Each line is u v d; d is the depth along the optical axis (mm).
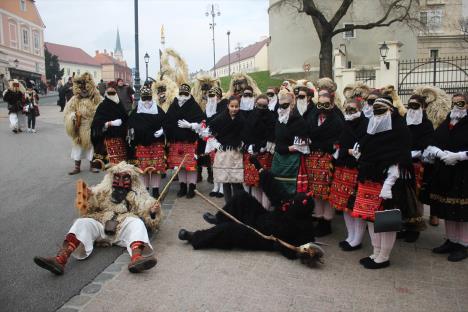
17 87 16719
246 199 5738
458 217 5156
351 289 4508
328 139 5949
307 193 5594
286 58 31594
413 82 16984
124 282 4586
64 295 4273
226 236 5410
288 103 6184
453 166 5246
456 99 5320
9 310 3996
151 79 12844
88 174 9836
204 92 10078
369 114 5641
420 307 4160
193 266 4992
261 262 5133
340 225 6719
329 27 22734
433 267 5070
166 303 4168
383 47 16000
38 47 58000
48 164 10992
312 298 4305
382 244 4988
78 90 9773
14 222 6504
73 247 4957
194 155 7836
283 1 29000
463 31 31141
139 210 5609
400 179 5066
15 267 4926
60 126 19281
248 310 4062
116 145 7930
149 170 6688
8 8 49781
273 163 6336
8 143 14211
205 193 8352
